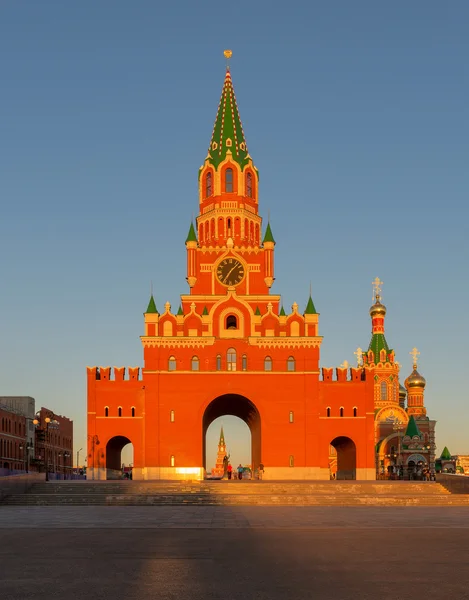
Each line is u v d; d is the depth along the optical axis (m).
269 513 50.00
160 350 98.75
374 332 160.25
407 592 20.05
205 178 112.19
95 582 21.48
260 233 112.12
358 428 99.56
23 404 148.75
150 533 35.69
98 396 98.94
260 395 98.25
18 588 20.52
